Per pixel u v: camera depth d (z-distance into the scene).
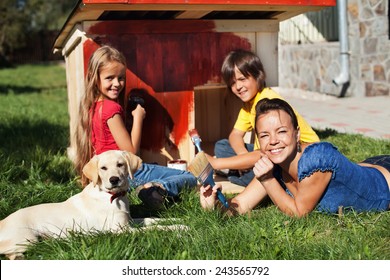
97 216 3.25
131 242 2.98
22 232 3.07
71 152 5.55
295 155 3.36
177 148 4.85
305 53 11.91
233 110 5.71
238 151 4.58
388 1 9.80
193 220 3.44
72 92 5.59
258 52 5.03
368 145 5.78
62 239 3.09
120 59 4.09
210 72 4.88
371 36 10.14
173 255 2.93
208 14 4.93
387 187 3.54
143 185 3.97
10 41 29.11
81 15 4.32
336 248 2.93
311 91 11.80
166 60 4.73
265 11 4.88
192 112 4.85
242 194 3.75
